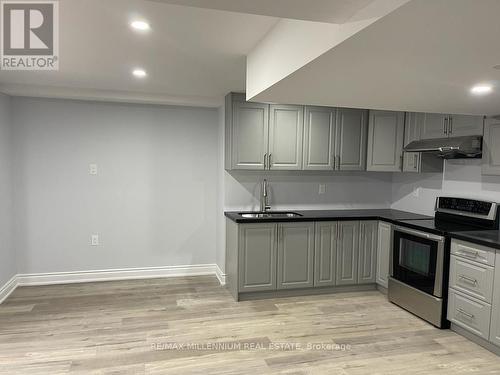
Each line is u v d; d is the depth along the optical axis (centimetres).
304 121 426
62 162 431
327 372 258
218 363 267
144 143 455
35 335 307
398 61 182
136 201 457
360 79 218
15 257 419
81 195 439
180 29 229
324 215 424
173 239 473
